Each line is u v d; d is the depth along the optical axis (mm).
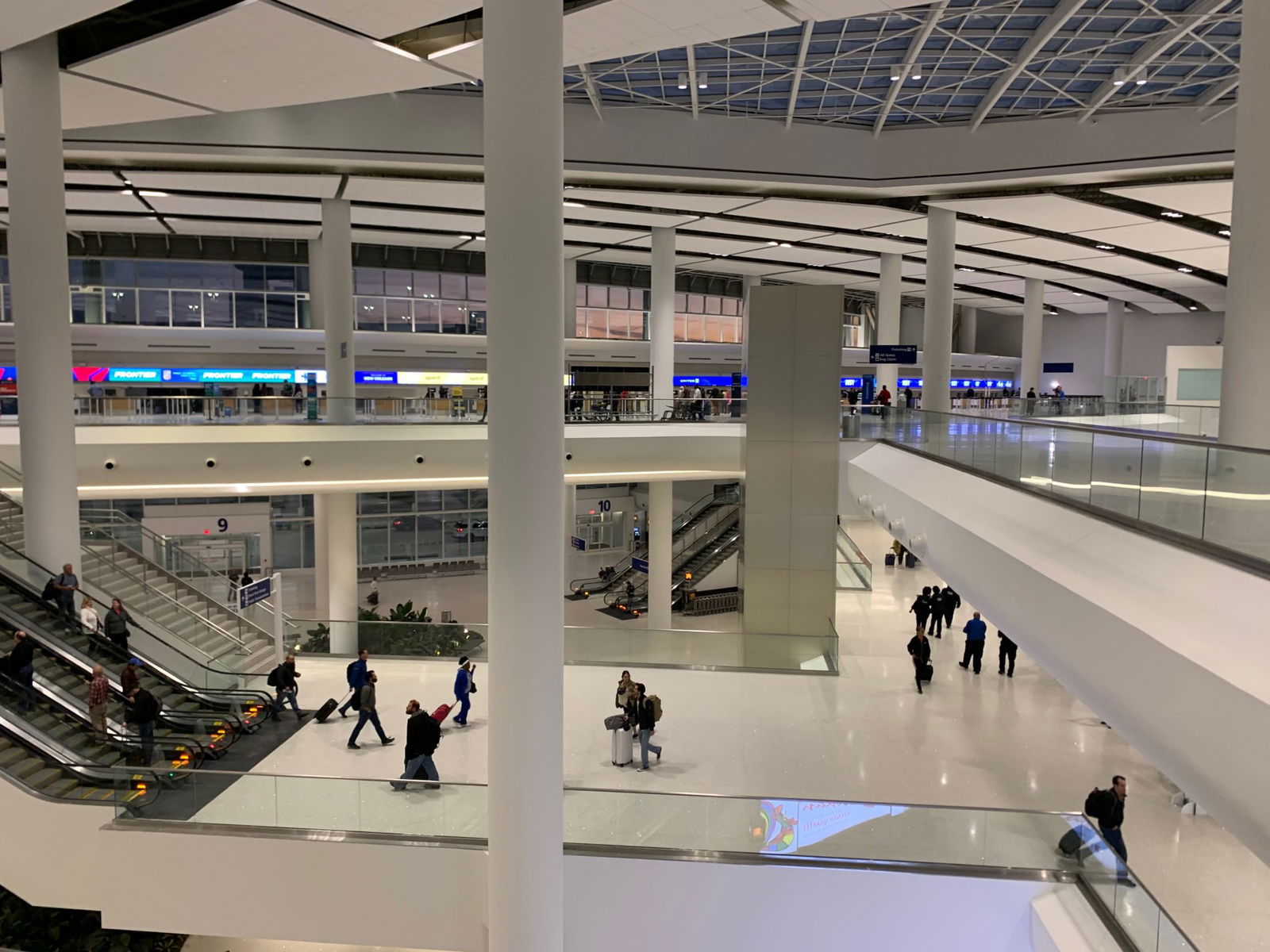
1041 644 8156
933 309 25297
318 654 16656
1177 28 15977
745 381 17641
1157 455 7406
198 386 31656
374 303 34781
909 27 16953
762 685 15703
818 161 22688
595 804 9625
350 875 9766
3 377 29547
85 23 12789
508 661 8523
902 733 13555
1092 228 27516
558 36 7863
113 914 10102
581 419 23875
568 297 36625
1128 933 8133
